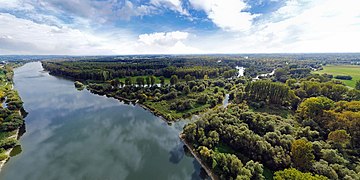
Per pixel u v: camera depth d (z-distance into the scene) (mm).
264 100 117938
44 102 134500
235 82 177500
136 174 63938
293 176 45375
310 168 52844
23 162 68562
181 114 111688
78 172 64250
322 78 142625
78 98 147000
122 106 130250
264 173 57844
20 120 94188
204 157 67438
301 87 122125
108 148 78438
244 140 68000
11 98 120875
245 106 104188
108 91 165375
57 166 67000
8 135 84375
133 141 84188
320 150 58938
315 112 81375
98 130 93812
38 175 62562
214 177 61062
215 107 123000
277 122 80188
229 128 75188
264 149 61500
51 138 85500
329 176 48875
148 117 111000
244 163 63312
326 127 72750
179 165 68562
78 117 109500
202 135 77375
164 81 186750
